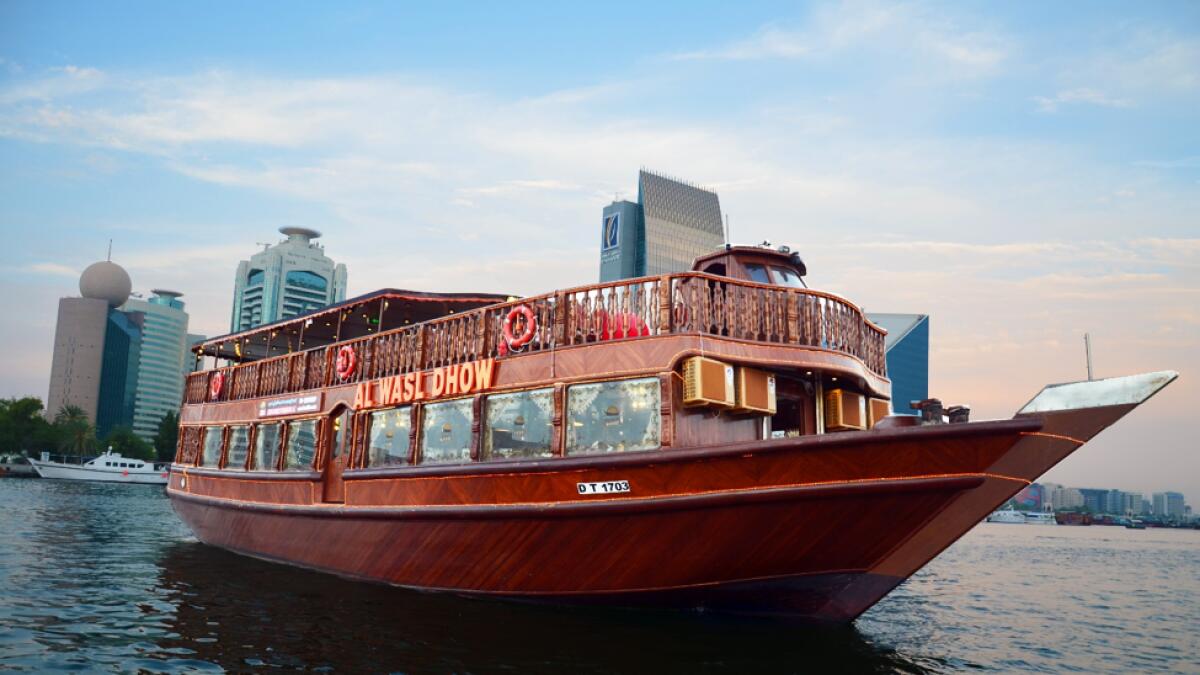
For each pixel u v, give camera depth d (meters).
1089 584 27.47
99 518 36.19
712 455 11.73
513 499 13.75
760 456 11.53
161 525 34.34
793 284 15.51
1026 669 12.32
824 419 14.70
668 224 191.38
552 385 13.88
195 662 10.59
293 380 20.72
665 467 12.19
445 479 14.87
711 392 12.40
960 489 11.21
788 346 13.35
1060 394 10.86
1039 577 29.78
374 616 13.46
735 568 12.37
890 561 12.03
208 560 20.81
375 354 18.12
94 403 175.88
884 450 11.09
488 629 12.52
